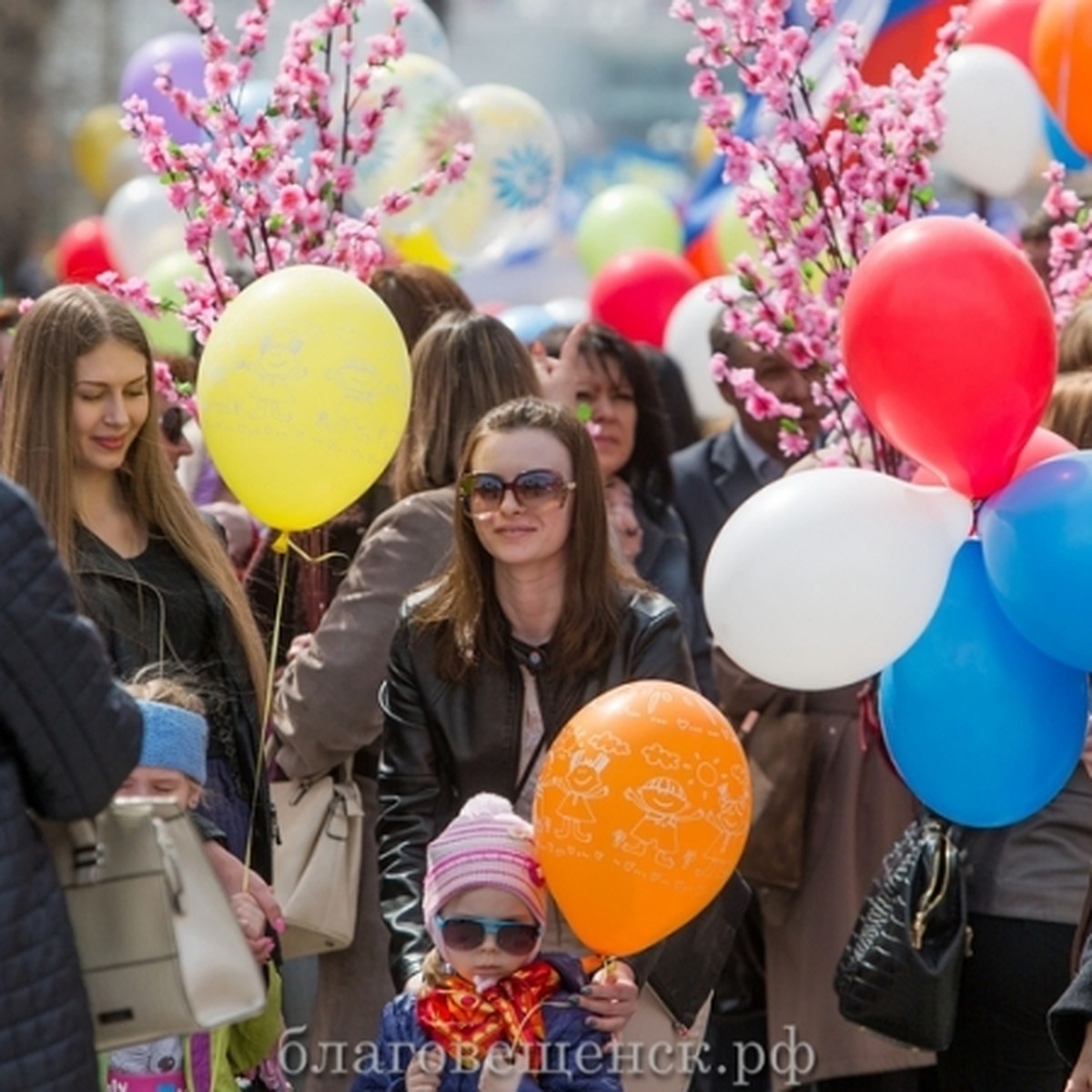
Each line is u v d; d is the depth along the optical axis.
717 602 14.84
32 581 12.57
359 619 18.23
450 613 16.78
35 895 12.71
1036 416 15.09
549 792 14.74
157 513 16.64
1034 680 15.41
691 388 30.05
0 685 12.55
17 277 71.38
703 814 14.46
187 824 13.69
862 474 15.12
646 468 23.59
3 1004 12.50
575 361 23.17
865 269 15.06
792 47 19.20
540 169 27.00
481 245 27.28
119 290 19.58
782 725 20.25
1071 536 14.63
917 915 17.25
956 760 15.53
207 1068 15.84
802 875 20.30
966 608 15.45
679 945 16.89
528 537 16.39
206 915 13.62
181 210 19.31
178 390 19.89
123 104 19.61
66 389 15.91
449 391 18.94
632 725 14.54
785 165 19.27
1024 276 14.92
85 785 12.83
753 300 21.06
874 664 14.96
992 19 27.78
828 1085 20.92
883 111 19.06
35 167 95.44
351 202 23.47
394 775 16.92
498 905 15.29
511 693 16.72
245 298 16.19
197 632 16.59
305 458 15.91
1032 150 26.36
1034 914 17.41
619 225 40.00
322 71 19.98
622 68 172.38
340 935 18.47
